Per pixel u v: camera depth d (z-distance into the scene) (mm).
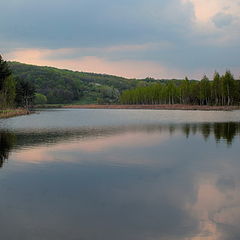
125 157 23312
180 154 24531
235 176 17516
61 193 14406
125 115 94500
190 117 76938
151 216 11727
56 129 46812
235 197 13844
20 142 31922
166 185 15742
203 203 13109
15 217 11594
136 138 35094
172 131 42625
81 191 14719
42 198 13719
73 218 11516
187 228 10727
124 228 10719
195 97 160000
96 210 12312
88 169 19359
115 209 12430
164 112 115250
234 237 10094
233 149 26875
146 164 20844
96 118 77812
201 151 25922
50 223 11094
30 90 148250
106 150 26594
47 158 22969
